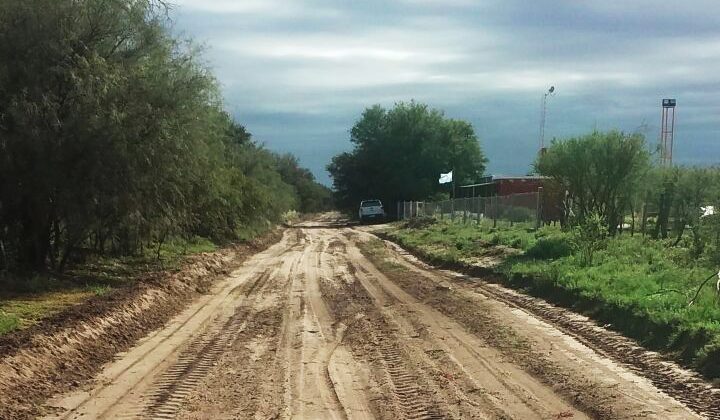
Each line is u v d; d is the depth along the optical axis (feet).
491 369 32.37
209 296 60.23
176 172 60.64
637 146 79.56
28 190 53.42
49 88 52.29
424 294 57.82
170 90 58.80
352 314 49.34
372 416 25.88
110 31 56.44
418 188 256.52
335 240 139.64
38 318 41.04
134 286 54.95
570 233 69.67
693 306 37.06
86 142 52.47
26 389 28.91
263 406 27.30
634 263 55.83
